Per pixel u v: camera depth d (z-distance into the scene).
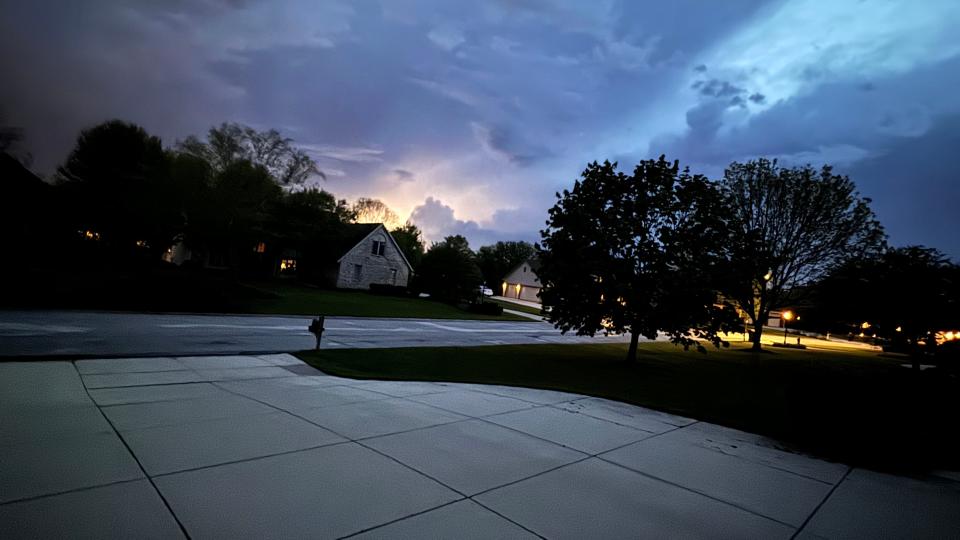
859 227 24.36
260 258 40.28
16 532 2.57
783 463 5.50
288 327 16.22
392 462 4.25
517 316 37.47
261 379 7.86
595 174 14.99
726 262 13.78
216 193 27.47
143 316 15.17
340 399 6.75
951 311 16.08
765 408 9.14
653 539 3.21
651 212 14.26
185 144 28.20
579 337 26.73
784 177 26.05
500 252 85.94
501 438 5.39
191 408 5.58
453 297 39.62
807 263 25.00
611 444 5.59
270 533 2.82
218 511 3.04
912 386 6.27
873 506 4.31
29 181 24.05
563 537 3.10
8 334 9.87
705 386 11.80
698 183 14.08
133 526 2.76
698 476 4.72
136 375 7.23
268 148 29.53
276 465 3.94
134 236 30.31
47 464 3.54
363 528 2.98
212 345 11.23
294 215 37.44
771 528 3.62
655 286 13.37
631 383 11.27
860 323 18.92
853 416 6.03
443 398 7.45
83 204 27.52
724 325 13.56
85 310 14.92
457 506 3.45
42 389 5.84
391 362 11.10
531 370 12.01
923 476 5.37
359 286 39.62
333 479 3.74
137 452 3.96
